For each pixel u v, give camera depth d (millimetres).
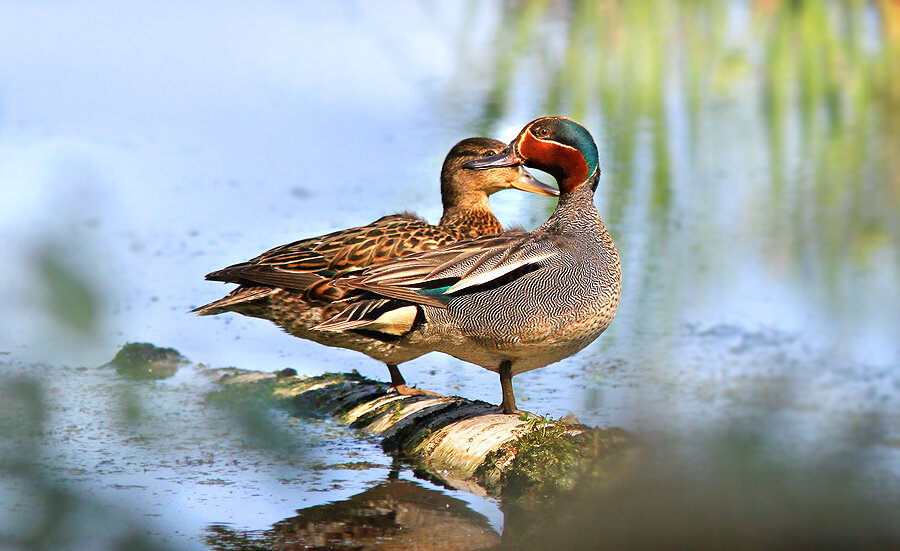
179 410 9844
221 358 12156
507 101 25609
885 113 25281
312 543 7414
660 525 7031
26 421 4578
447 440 9312
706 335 12969
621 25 34875
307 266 10656
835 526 6668
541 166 10086
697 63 30062
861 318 13445
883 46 31078
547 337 9219
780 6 35906
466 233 12469
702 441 8117
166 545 4980
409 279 8984
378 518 7770
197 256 15320
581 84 27562
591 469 7992
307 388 10992
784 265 15766
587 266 9398
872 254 16172
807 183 20188
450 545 7363
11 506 4613
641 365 11867
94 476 8055
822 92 27203
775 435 8789
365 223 17031
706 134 23609
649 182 20188
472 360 9609
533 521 7711
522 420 9359
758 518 6730
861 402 10266
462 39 33156
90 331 3463
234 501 7898
